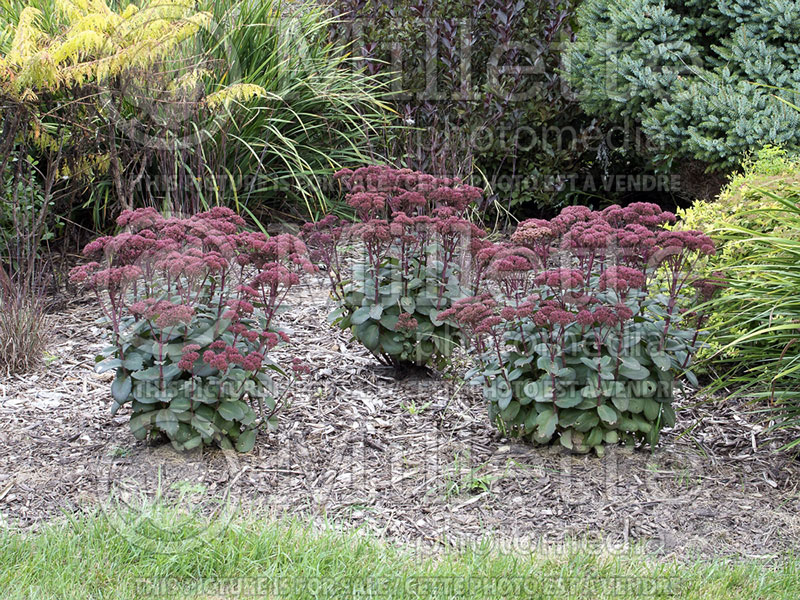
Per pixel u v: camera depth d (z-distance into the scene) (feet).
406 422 13.43
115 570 9.51
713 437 13.02
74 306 17.75
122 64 16.05
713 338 13.62
